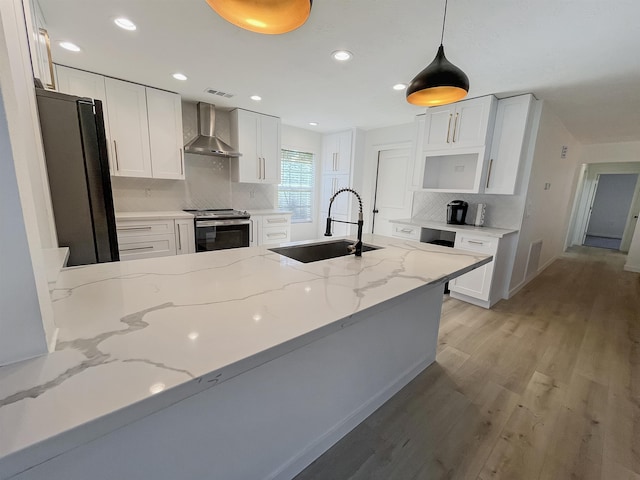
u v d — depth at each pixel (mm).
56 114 1677
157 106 3211
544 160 3533
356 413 1522
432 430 1521
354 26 1845
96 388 528
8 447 410
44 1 1644
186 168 3885
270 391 1077
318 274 1309
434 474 1283
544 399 1772
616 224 9383
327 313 902
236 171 4105
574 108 3264
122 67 2615
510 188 3094
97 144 1814
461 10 1640
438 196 4055
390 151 4828
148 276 1189
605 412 1676
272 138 4273
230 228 3785
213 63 2475
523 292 3721
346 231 5277
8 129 494
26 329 587
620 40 1855
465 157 3682
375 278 1285
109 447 715
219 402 924
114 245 1952
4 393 506
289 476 1229
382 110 3752
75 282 1095
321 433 1349
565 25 1731
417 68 2447
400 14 1700
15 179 513
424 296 1890
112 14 1787
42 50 1802
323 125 4809
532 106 3002
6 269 544
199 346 685
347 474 1273
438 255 1785
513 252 3373
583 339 2527
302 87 2998
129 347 669
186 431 858
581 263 5406
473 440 1467
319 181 5680
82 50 2277
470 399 1759
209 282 1142
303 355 1175
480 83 2660
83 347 659
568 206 5738
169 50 2254
